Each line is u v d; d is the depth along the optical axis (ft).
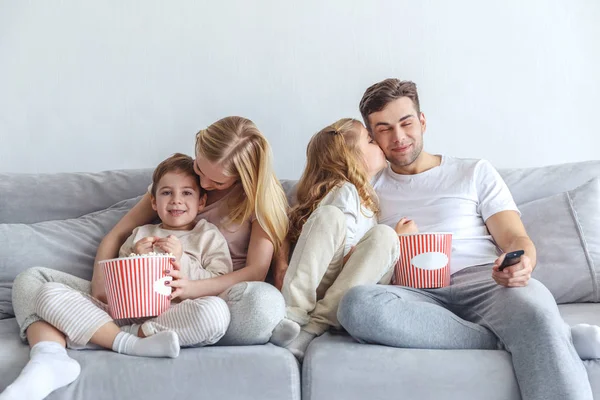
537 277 6.06
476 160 6.41
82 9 7.65
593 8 7.51
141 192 6.76
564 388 4.20
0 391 4.47
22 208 6.57
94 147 7.66
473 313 5.30
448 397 4.42
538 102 7.55
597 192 6.37
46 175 6.82
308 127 7.65
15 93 7.63
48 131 7.65
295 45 7.65
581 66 7.52
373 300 4.78
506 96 7.57
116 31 7.65
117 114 7.66
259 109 7.65
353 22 7.63
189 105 7.66
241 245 6.20
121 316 4.94
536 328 4.46
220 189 6.16
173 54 7.66
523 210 6.46
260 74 7.65
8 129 7.64
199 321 4.72
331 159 6.16
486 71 7.57
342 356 4.55
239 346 4.84
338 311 4.88
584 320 5.21
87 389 4.42
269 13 7.65
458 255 6.00
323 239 5.43
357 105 7.63
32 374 4.14
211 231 6.02
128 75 7.66
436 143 7.61
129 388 4.42
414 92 6.30
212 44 7.65
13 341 4.99
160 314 5.02
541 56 7.54
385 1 7.61
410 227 5.84
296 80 7.64
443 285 5.49
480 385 4.43
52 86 7.64
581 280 6.00
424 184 6.33
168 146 7.66
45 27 7.64
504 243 5.96
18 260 6.03
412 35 7.60
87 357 4.61
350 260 5.43
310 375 4.50
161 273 5.03
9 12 7.62
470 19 7.57
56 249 6.16
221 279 5.59
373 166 6.40
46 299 4.80
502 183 6.27
